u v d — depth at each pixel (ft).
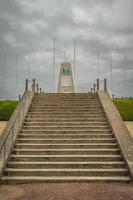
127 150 37.06
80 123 48.03
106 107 53.57
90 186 29.96
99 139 41.68
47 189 28.89
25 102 55.93
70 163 34.86
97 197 26.11
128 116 55.93
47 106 55.62
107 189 28.78
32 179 31.60
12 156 36.58
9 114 57.52
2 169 32.55
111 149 38.75
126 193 27.35
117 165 34.78
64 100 59.41
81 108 54.95
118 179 31.55
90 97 61.87
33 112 52.70
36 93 63.87
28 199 25.68
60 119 49.60
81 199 25.54
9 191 28.40
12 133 39.24
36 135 43.24
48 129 46.14
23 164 34.76
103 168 34.63
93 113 52.65
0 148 32.68
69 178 31.83
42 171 33.22
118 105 63.26
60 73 102.83
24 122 48.06
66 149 38.88
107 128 46.11
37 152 38.22
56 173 33.19
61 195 26.81
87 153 38.29
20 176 32.73
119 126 44.75
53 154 38.19
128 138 40.65
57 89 104.47
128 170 33.17
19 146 39.83
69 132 44.65
